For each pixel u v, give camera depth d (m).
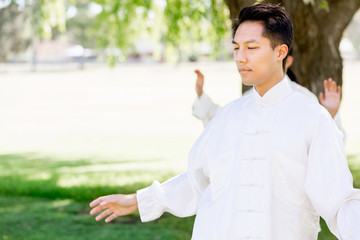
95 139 16.75
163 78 49.78
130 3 9.54
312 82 5.70
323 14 5.64
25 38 57.44
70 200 8.15
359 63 65.06
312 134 1.91
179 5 8.71
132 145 15.25
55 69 65.69
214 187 2.05
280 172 1.92
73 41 83.44
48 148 15.01
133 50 10.21
